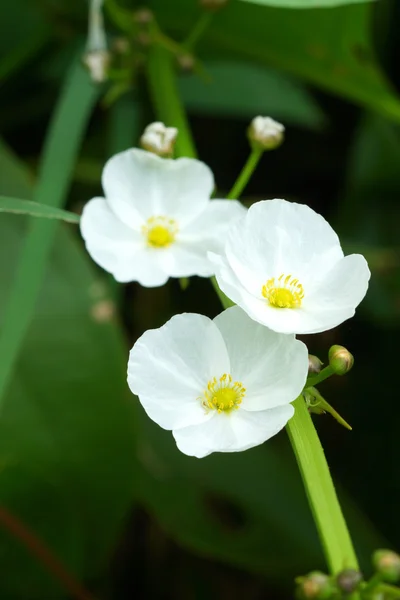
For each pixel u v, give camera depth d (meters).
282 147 0.60
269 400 0.43
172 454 0.54
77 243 0.52
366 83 0.56
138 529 0.56
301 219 0.44
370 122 0.58
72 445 0.51
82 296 0.51
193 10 0.57
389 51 0.60
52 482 0.51
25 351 0.51
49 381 0.51
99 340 0.51
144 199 0.47
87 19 0.57
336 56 0.56
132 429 0.51
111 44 0.56
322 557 0.53
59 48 0.58
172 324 0.43
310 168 0.60
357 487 0.56
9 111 0.58
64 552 0.51
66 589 0.52
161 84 0.54
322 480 0.44
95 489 0.51
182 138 0.53
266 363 0.43
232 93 0.58
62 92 0.55
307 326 0.43
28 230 0.49
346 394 0.57
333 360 0.44
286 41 0.57
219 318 0.43
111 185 0.47
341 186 0.59
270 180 0.59
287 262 0.44
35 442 0.51
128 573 0.56
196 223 0.47
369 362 0.57
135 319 0.56
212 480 0.54
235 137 0.60
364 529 0.54
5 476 0.50
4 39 0.58
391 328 0.57
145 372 0.43
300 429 0.44
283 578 0.54
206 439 0.43
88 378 0.51
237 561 0.53
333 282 0.44
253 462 0.54
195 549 0.53
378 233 0.58
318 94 0.61
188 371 0.43
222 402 0.43
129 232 0.47
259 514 0.54
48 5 0.57
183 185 0.47
